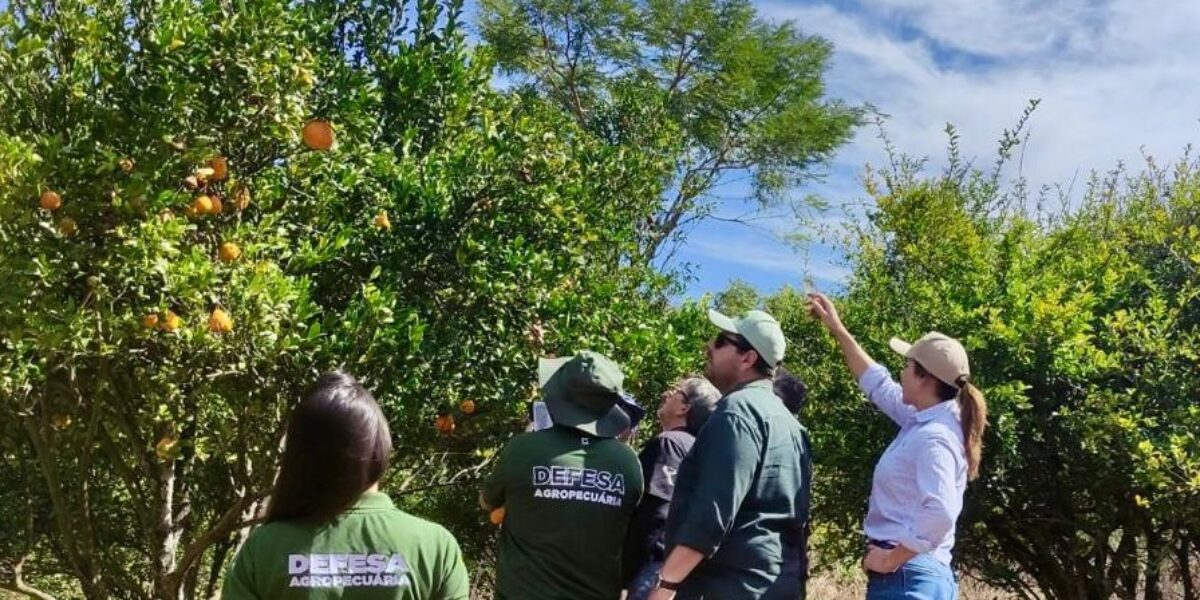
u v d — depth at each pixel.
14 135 4.27
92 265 4.15
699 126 21.19
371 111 5.48
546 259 5.12
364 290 4.50
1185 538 6.85
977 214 7.92
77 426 5.38
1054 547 7.21
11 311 3.86
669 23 20.83
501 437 5.86
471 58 5.89
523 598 3.72
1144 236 7.27
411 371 4.77
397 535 2.21
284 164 5.05
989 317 6.50
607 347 5.60
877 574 3.88
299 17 4.63
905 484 3.82
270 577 2.13
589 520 3.77
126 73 4.31
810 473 3.75
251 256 4.49
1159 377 6.40
